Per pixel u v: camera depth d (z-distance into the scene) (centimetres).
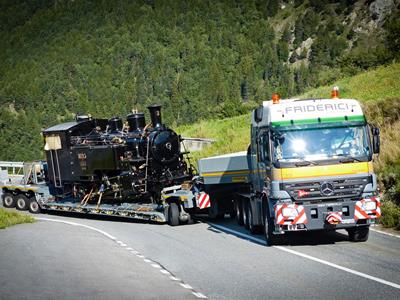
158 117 2464
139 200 2431
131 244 1666
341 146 1463
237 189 2000
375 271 1148
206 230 1894
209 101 18788
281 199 1438
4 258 1454
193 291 1063
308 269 1200
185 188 2091
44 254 1494
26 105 19800
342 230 1703
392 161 2278
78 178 2647
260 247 1502
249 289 1062
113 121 2622
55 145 2767
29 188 2884
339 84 4562
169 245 1616
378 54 5950
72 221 2441
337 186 1438
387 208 1770
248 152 1797
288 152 1452
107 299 1009
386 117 2958
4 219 2330
